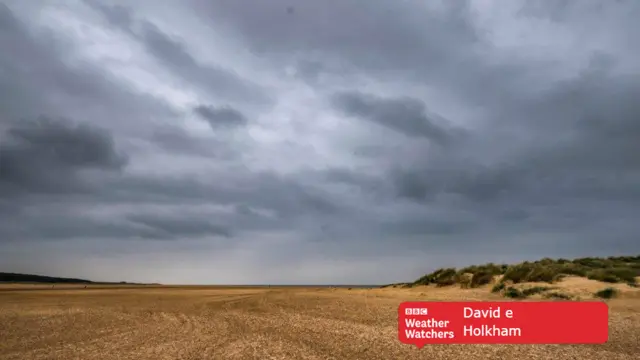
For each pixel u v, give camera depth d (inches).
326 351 481.4
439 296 898.1
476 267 1147.3
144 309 913.5
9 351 502.3
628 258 1211.9
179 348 505.0
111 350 500.1
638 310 645.9
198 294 1323.8
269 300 967.0
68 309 914.1
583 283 834.2
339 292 1091.9
